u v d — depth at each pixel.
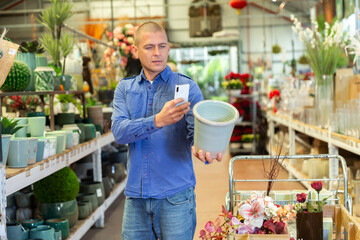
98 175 4.79
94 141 4.61
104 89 6.39
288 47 16.28
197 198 5.81
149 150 2.19
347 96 4.77
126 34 7.03
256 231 2.11
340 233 2.42
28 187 4.05
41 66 3.79
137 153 2.21
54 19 4.50
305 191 2.61
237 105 9.74
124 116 2.23
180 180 2.20
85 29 14.25
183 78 2.23
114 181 5.73
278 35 16.42
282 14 14.33
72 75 4.89
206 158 1.88
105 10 15.16
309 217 2.14
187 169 2.24
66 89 4.23
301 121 6.30
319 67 5.31
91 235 4.40
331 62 5.28
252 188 6.11
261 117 9.74
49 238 3.04
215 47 17.31
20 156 2.69
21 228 2.92
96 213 4.42
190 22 14.98
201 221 4.74
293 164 6.50
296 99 6.72
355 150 3.79
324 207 2.44
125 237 2.27
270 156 2.51
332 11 7.59
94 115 5.04
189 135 2.15
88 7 14.56
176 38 17.23
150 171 2.19
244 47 16.83
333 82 5.56
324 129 5.09
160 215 2.21
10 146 2.67
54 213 3.60
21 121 3.08
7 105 4.11
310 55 5.36
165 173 2.18
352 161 4.30
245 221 2.10
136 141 2.18
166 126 2.20
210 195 5.95
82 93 4.79
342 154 4.56
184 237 2.21
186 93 1.96
